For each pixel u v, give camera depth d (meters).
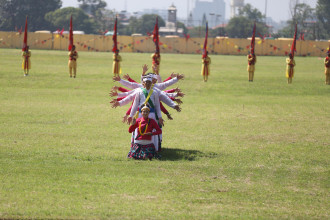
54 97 30.89
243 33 191.00
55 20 168.62
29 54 42.53
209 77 47.78
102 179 12.70
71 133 19.27
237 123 22.97
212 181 13.02
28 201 10.71
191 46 119.62
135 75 47.12
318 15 159.12
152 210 10.45
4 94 31.30
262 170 14.37
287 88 40.59
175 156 15.78
